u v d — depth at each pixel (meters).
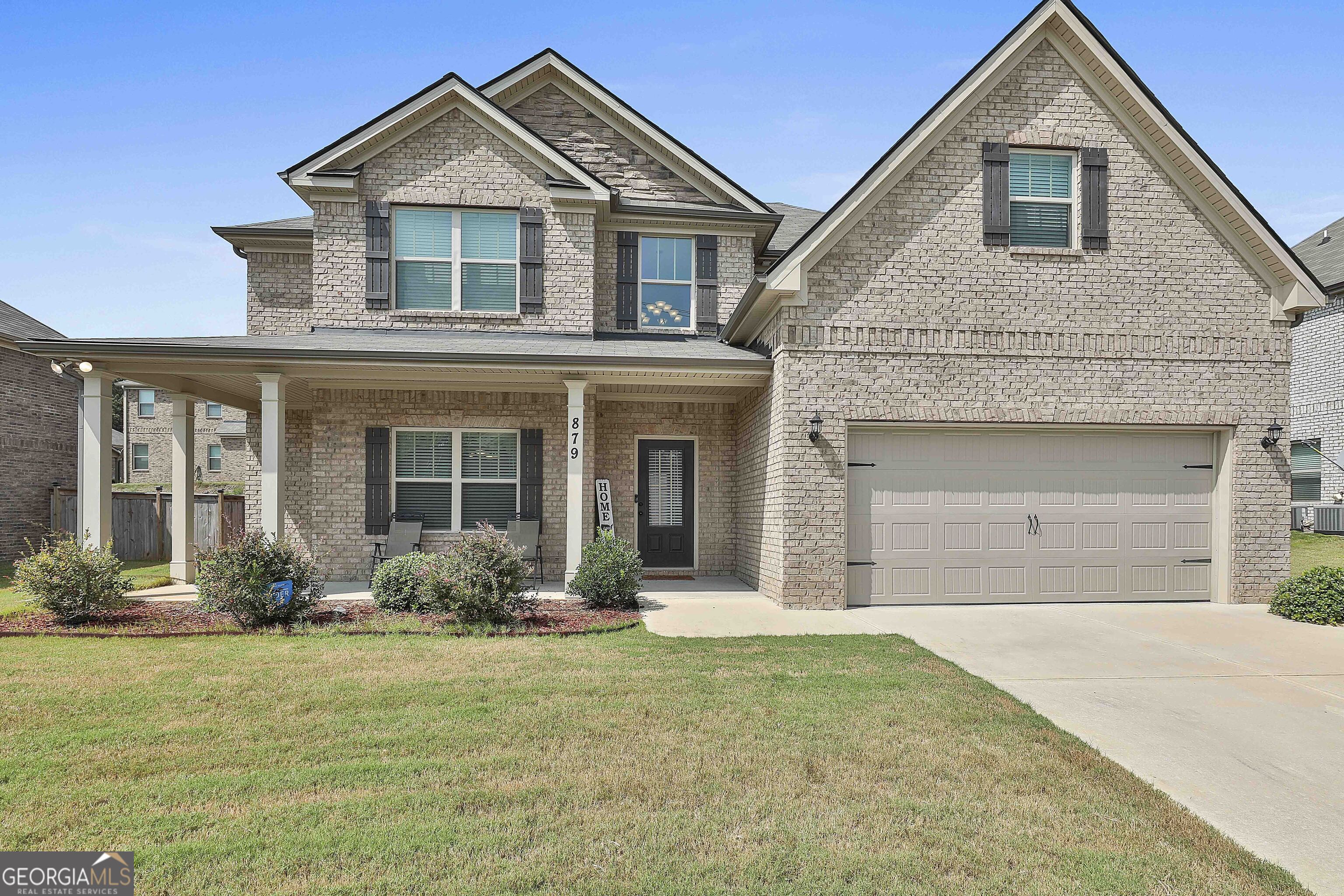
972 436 10.38
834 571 9.88
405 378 10.85
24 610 9.09
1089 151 10.34
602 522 12.57
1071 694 6.09
